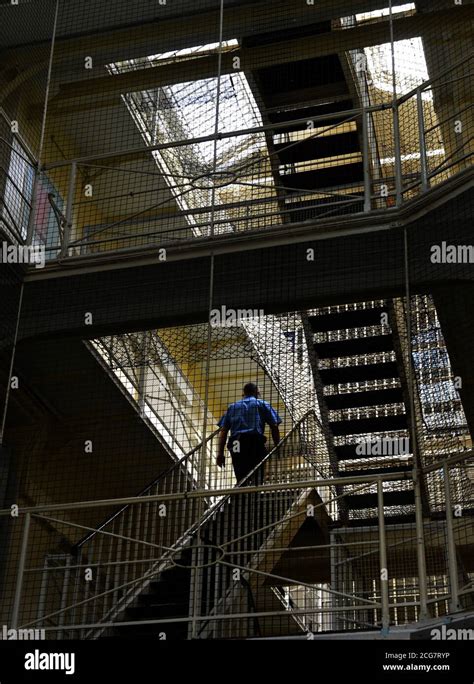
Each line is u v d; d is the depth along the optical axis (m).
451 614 5.42
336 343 8.17
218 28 9.33
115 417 9.72
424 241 7.20
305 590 9.79
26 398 9.27
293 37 9.34
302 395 10.08
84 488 10.11
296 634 5.84
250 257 7.67
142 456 10.06
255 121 10.01
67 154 10.68
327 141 9.08
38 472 9.87
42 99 9.86
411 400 6.20
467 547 9.20
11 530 8.01
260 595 9.81
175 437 10.53
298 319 9.99
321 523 9.38
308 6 9.13
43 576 7.27
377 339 8.09
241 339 10.34
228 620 7.18
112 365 9.33
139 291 7.80
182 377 11.15
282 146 9.23
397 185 7.48
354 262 7.41
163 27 9.47
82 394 9.38
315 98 9.53
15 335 7.73
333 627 9.05
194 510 9.49
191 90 10.29
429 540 9.16
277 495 8.44
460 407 8.72
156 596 7.50
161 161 10.53
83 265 7.95
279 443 8.82
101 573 9.06
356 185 8.70
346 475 9.09
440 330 8.59
